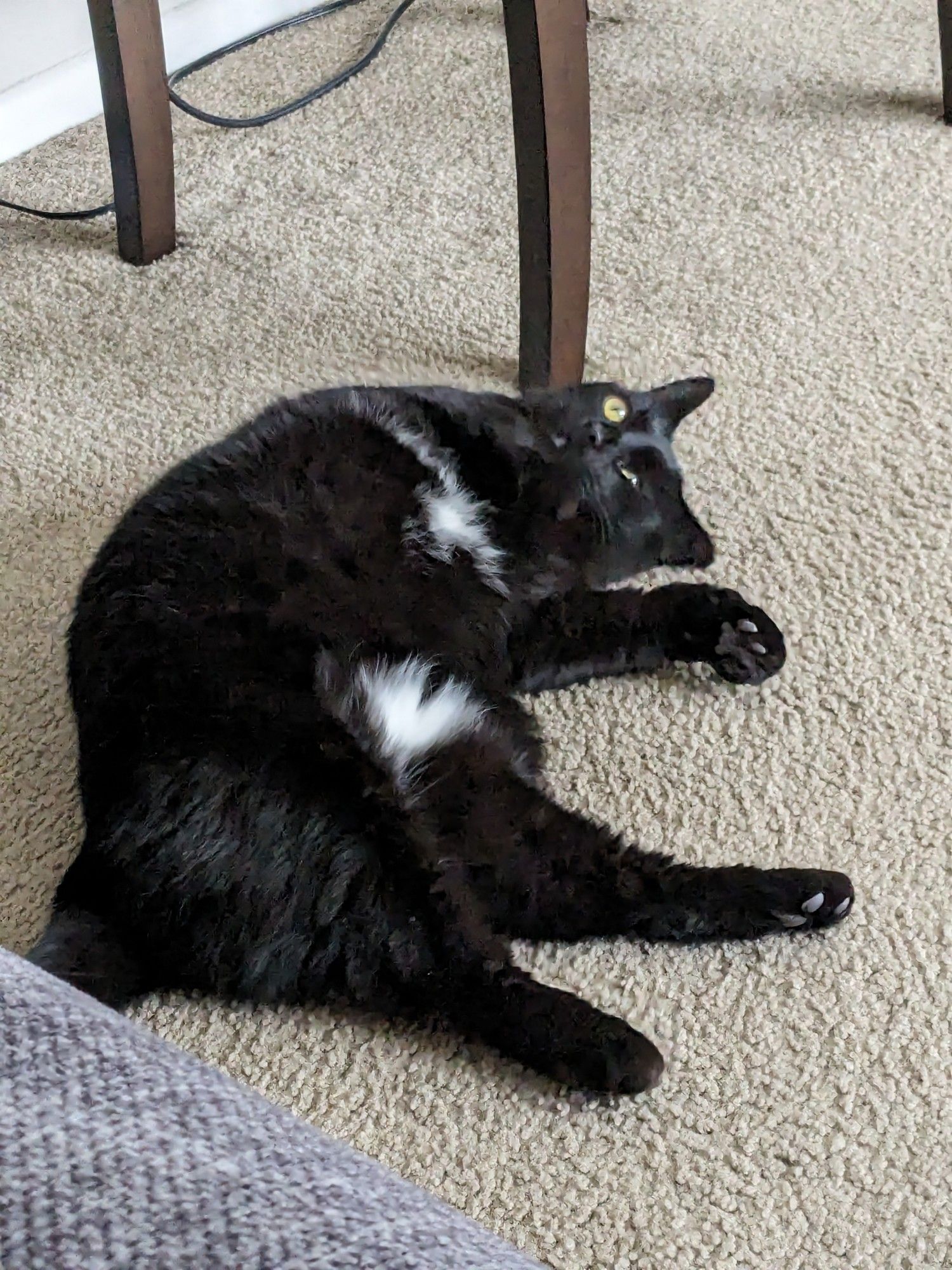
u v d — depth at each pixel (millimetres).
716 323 1435
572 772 1022
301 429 1054
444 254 1568
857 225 1548
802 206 1586
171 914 830
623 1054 803
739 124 1738
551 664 1096
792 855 949
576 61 1182
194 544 943
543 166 1220
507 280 1521
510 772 981
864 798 980
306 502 999
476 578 1059
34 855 982
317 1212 299
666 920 897
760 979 874
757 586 1154
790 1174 767
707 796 995
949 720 1025
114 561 938
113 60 1438
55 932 833
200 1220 284
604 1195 762
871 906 907
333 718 874
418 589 1014
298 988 859
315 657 907
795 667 1080
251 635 907
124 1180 291
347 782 853
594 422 1136
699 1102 806
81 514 1262
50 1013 345
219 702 867
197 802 833
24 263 1612
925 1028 834
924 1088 803
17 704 1096
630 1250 735
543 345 1326
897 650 1085
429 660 994
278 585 942
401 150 1753
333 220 1639
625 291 1488
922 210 1562
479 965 842
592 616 1097
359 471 1037
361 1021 867
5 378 1436
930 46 1861
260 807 840
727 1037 840
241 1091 349
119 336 1480
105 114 1495
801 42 1896
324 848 844
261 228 1635
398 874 842
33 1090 313
